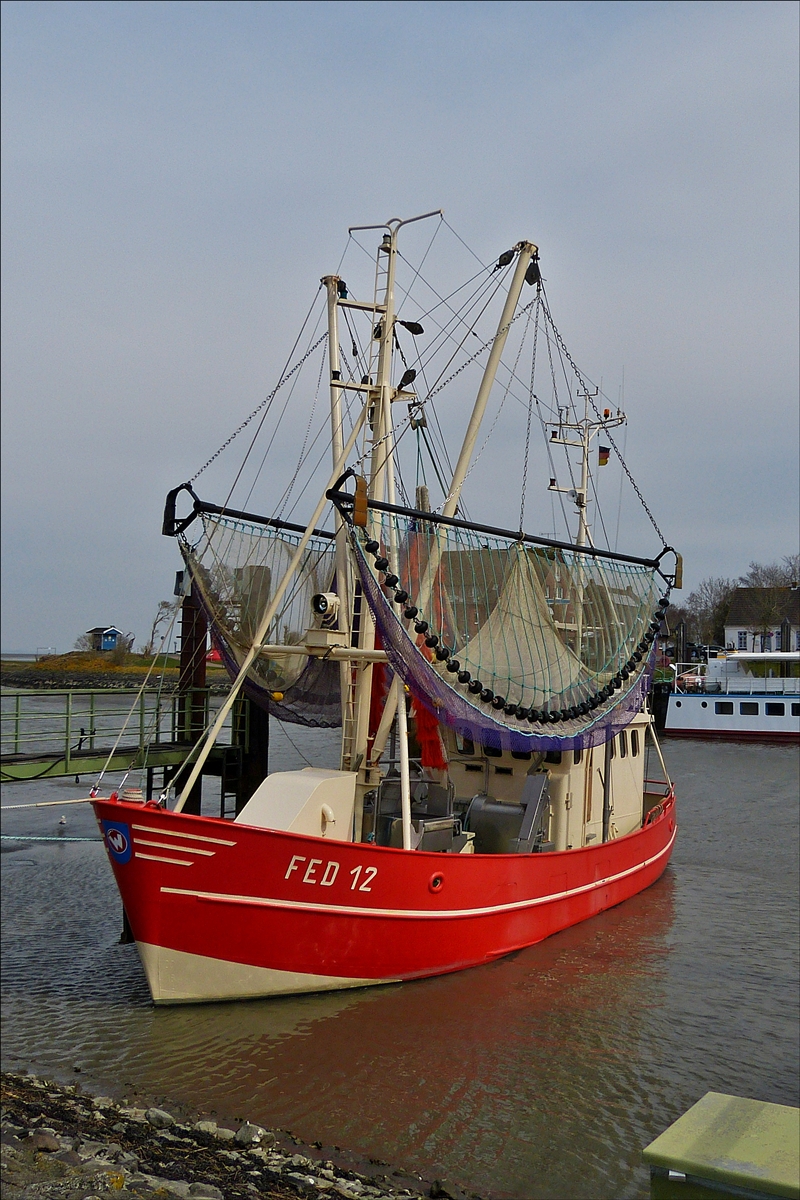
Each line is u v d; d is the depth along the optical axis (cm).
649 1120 1141
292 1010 1392
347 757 1670
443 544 1512
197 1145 975
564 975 1612
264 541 1772
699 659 8450
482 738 1509
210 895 1298
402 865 1443
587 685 1784
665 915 2003
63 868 2444
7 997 1495
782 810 3466
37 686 7200
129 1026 1355
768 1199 623
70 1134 934
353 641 1688
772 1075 1269
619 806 2242
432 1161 1035
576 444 2733
